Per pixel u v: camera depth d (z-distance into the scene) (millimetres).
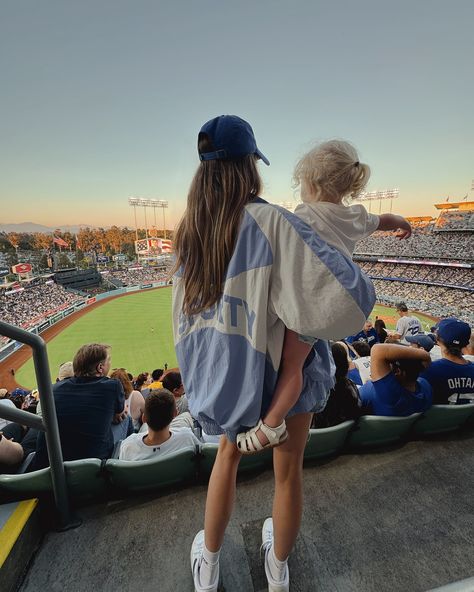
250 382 845
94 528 1649
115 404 2451
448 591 585
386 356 2213
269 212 811
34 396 10352
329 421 2182
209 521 1154
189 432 2484
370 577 1388
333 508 1754
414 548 1516
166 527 1654
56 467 1558
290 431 1081
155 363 19922
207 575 1221
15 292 39438
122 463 1759
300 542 1554
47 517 1694
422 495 1836
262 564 1428
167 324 28578
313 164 979
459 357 2533
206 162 887
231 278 827
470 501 1788
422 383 2328
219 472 1137
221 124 842
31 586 1384
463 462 2105
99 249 92625
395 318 29875
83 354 2600
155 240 72062
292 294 758
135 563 1471
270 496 1829
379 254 48188
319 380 1040
